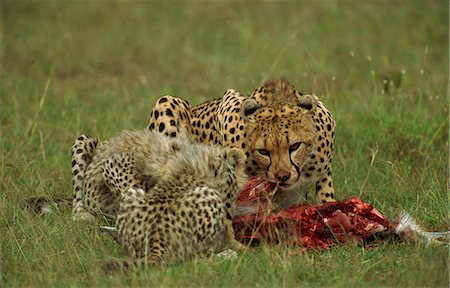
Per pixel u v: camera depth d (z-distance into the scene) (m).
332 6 24.14
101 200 11.66
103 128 15.23
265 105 11.19
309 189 12.52
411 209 11.30
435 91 16.11
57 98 17.69
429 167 13.06
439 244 10.17
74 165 12.05
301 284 9.17
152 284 8.81
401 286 9.16
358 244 10.37
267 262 9.39
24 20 25.00
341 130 14.57
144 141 11.24
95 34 23.97
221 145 11.84
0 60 21.30
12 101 17.05
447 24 22.77
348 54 20.78
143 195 9.73
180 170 10.05
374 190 12.43
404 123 14.57
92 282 9.07
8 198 12.12
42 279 9.37
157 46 22.78
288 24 23.38
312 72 19.39
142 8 26.11
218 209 9.77
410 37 22.34
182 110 12.59
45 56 21.75
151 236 9.41
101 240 10.32
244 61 20.42
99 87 19.31
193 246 9.59
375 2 25.09
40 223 10.80
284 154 10.77
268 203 10.70
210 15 25.42
